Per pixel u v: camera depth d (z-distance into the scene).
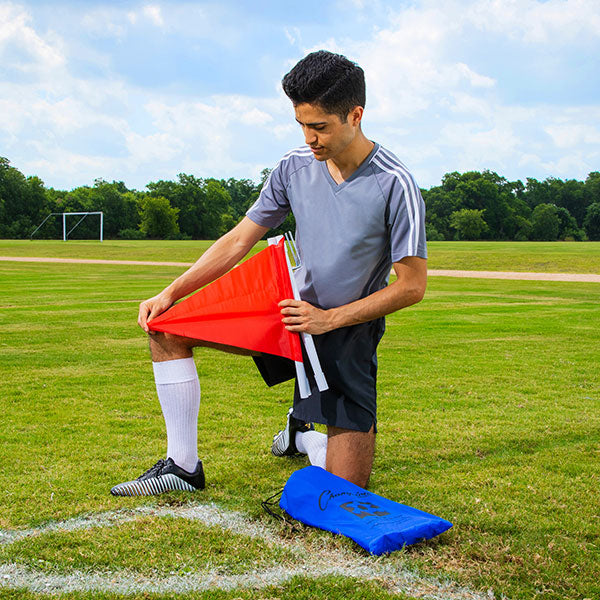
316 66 2.54
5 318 10.77
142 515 2.85
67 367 6.65
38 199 102.88
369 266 2.98
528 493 3.20
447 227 117.50
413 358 7.40
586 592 2.22
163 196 117.75
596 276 26.16
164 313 3.04
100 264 33.88
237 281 3.02
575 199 126.62
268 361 3.19
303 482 2.86
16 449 3.83
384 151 2.90
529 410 5.00
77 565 2.36
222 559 2.42
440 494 3.16
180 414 3.11
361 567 2.38
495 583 2.27
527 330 9.83
